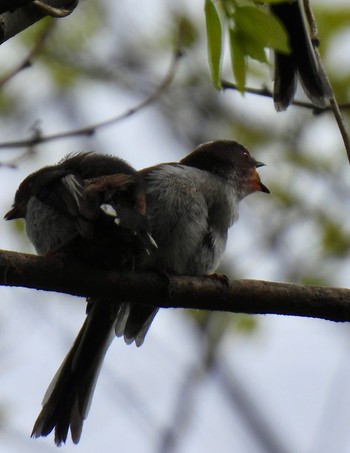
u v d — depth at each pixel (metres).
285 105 9.64
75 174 10.41
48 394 10.56
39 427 10.45
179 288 9.41
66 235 10.02
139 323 10.83
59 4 8.46
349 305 9.43
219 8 7.33
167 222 10.53
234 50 7.38
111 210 9.30
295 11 9.65
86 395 10.58
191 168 11.10
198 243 10.72
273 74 9.69
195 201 10.74
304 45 9.62
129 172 10.74
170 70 12.92
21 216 11.30
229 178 11.70
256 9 7.23
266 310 9.50
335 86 16.33
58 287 9.05
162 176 10.74
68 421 10.49
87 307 10.67
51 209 10.09
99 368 10.66
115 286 9.23
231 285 9.48
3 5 7.48
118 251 9.20
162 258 10.54
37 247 10.44
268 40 7.29
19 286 8.94
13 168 12.12
